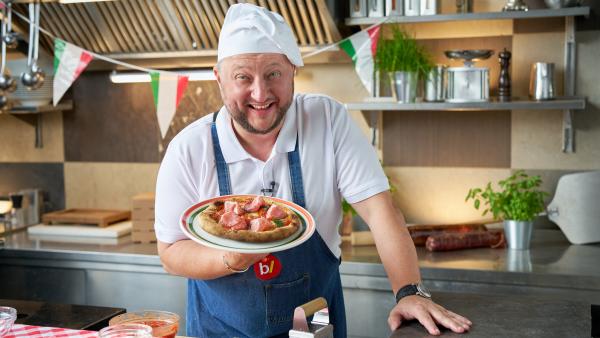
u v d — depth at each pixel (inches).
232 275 74.1
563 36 126.7
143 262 122.7
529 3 127.3
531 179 120.2
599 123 127.3
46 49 143.9
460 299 67.4
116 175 152.1
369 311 114.2
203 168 74.3
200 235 54.7
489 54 118.9
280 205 60.8
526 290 106.6
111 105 150.6
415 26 132.1
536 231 132.6
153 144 149.2
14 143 155.7
